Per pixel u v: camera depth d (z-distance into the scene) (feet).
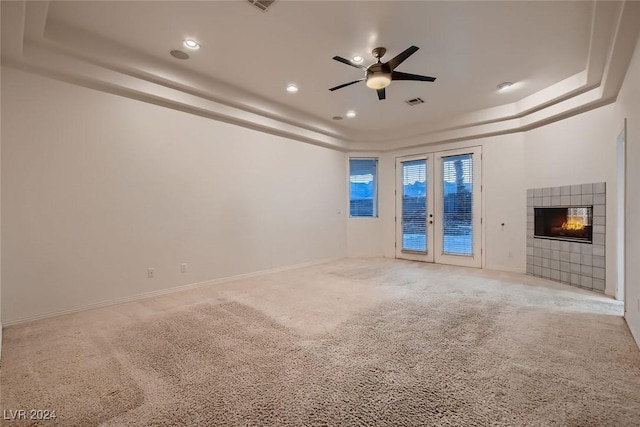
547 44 10.27
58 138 10.09
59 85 10.11
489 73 12.46
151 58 11.28
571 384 5.98
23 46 9.07
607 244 12.30
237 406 5.35
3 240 9.11
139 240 11.95
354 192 22.89
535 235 15.79
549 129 14.93
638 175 8.06
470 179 18.54
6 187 9.17
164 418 5.06
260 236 16.51
